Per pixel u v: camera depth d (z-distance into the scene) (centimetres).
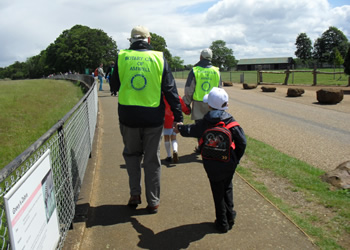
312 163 539
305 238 299
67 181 311
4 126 1084
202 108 517
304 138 714
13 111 1388
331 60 9069
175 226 325
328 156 575
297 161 530
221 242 296
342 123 874
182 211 357
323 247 284
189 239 301
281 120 940
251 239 300
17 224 168
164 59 335
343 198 379
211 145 296
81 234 303
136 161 355
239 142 301
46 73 9838
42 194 216
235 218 337
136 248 288
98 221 336
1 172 153
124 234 311
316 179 441
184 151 594
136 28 338
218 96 306
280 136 739
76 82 3262
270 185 425
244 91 1909
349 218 330
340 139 699
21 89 2498
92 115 686
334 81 2606
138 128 327
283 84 2327
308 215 342
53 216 243
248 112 1098
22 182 177
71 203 320
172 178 455
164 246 291
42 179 218
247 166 499
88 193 392
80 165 417
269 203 369
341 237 299
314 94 1606
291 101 1374
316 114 1030
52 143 260
